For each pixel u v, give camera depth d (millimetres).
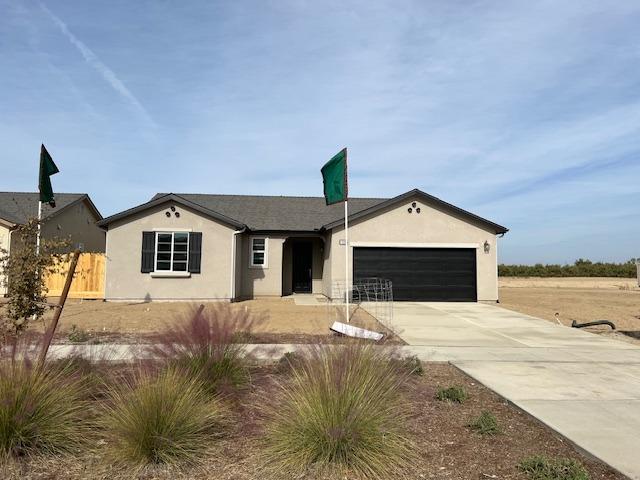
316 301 18656
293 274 22125
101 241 29453
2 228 18859
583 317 14984
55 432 4223
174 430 4102
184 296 17906
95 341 9047
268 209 22859
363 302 18375
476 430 4848
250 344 8438
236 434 4578
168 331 5922
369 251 19016
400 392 5414
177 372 4883
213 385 5148
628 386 6480
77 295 18203
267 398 5117
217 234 18188
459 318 13945
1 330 5668
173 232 17969
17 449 4066
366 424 4125
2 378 4332
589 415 5215
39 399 4273
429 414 5367
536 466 3887
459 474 3889
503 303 19547
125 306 16078
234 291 18297
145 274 17781
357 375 4684
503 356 8516
